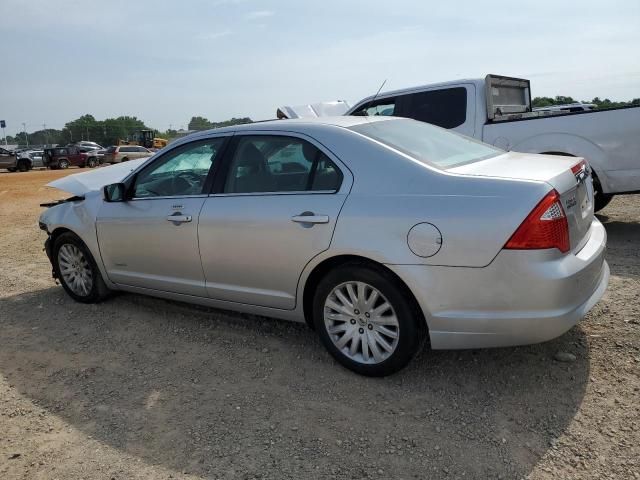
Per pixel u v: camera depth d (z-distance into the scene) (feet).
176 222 13.32
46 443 9.78
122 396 11.21
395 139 11.62
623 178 19.89
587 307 9.91
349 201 10.70
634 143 19.51
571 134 20.67
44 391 11.69
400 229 10.03
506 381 10.64
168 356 12.89
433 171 10.34
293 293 11.79
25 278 20.81
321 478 8.36
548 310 9.32
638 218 23.84
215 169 13.07
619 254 18.21
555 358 11.25
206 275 13.19
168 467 8.88
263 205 11.85
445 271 9.71
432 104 24.54
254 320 14.61
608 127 19.92
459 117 23.72
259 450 9.12
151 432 9.87
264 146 12.40
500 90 25.02
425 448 8.86
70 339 14.37
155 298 16.98
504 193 9.46
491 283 9.43
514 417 9.49
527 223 9.19
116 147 128.47
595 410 9.46
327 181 11.23
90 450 9.48
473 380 10.78
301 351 12.60
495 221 9.32
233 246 12.34
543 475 8.06
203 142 13.58
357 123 12.07
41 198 50.47
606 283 10.91
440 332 10.03
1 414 10.87
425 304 9.97
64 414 10.71
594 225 11.97
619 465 8.13
